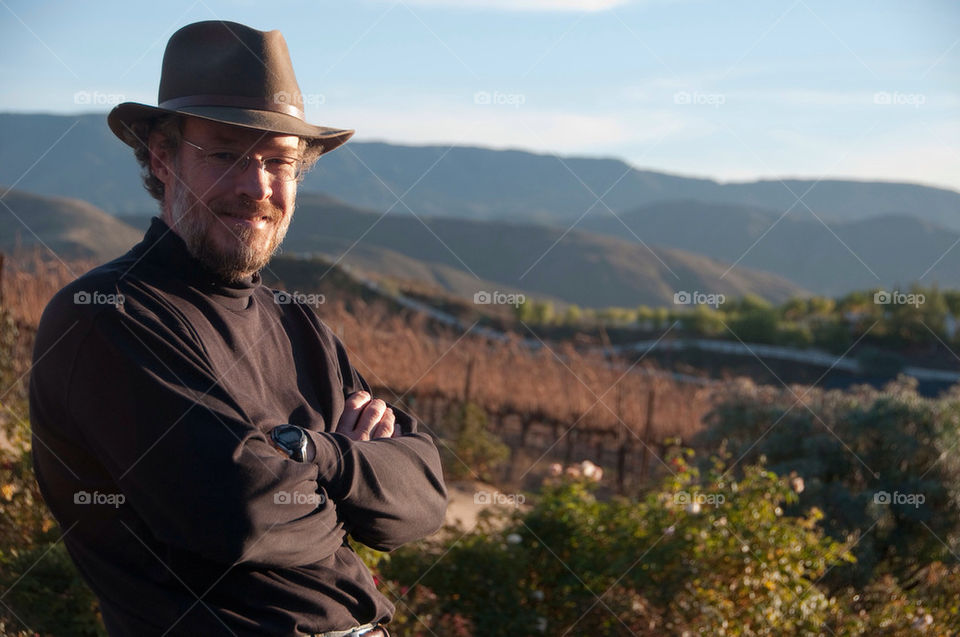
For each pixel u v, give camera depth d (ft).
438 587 13.93
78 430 4.35
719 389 28.40
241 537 4.19
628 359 53.88
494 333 79.82
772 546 15.49
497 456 31.89
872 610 18.38
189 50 4.95
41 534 11.93
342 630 4.73
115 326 4.29
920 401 23.56
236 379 4.72
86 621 10.23
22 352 21.48
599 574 14.83
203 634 4.32
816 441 22.89
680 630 13.94
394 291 88.74
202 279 4.82
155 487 4.18
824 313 94.94
